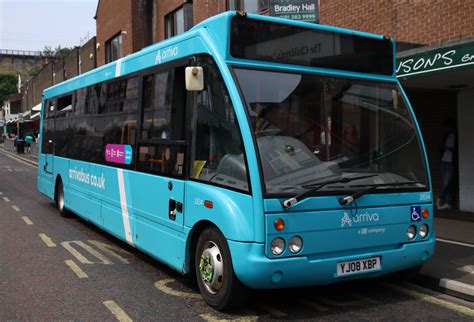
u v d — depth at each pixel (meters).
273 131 4.35
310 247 4.21
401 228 4.74
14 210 10.81
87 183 8.15
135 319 4.36
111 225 7.02
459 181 9.70
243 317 4.43
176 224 5.13
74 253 6.85
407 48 8.70
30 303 4.77
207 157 4.71
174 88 5.36
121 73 6.92
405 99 5.23
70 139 9.32
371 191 4.55
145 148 5.99
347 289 5.34
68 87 9.60
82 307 4.66
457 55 6.96
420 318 4.48
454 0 8.69
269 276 4.04
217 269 4.51
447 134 9.70
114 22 22.62
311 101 4.66
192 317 4.42
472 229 7.98
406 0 9.66
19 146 37.88
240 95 4.31
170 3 18.69
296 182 4.25
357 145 4.78
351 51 5.04
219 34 4.59
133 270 6.01
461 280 5.26
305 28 4.79
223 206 4.31
